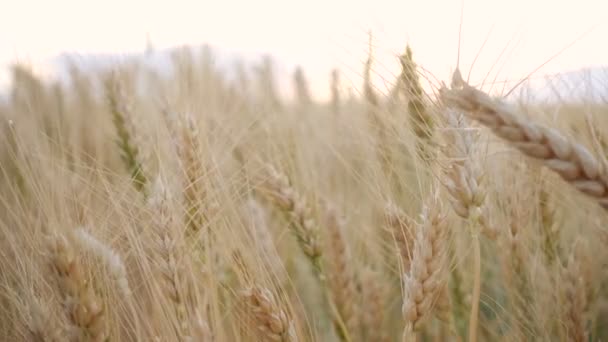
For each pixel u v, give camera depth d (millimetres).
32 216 737
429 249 641
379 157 853
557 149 577
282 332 652
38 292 723
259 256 700
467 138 657
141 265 709
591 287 787
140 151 935
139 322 714
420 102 716
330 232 817
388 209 733
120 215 733
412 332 647
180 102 812
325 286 822
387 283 870
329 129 1074
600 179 576
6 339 745
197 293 666
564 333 754
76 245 684
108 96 958
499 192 766
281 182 842
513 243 759
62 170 748
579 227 849
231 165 921
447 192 665
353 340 810
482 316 817
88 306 668
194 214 729
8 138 843
